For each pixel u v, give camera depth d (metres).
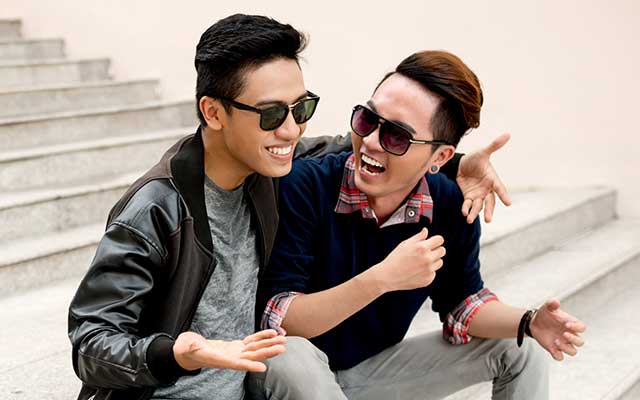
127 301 1.46
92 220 3.68
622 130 4.03
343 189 1.88
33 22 5.84
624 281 3.59
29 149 4.12
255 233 1.73
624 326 3.19
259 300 1.83
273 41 1.50
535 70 4.16
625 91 3.98
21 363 2.39
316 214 1.87
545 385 2.05
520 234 3.57
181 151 1.59
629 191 4.09
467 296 2.03
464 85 1.77
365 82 4.46
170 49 5.21
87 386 1.57
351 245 1.90
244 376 1.77
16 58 5.40
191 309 1.60
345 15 4.48
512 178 4.32
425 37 4.30
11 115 4.56
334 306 1.74
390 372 2.06
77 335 1.43
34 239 3.37
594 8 3.96
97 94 4.96
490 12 4.18
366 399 2.07
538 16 4.09
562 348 1.87
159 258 1.50
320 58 4.60
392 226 1.92
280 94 1.51
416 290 1.98
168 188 1.53
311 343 1.82
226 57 1.49
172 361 1.36
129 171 4.26
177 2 5.13
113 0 5.42
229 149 1.57
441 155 1.88
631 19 3.89
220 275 1.67
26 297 3.03
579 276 3.35
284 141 1.55
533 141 4.23
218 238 1.64
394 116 1.76
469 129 1.86
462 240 2.01
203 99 1.54
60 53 5.70
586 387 2.69
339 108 4.57
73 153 4.01
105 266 1.46
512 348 1.99
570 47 4.05
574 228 3.93
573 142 4.15
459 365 2.03
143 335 1.56
